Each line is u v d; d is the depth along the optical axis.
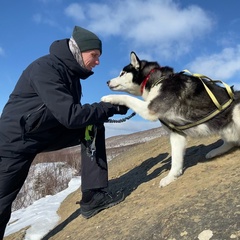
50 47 1.45
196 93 1.63
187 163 1.78
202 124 1.61
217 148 1.71
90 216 1.61
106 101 1.64
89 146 1.54
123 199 1.62
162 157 2.18
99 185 1.57
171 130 1.67
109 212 1.55
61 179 5.16
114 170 2.59
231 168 1.44
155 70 1.81
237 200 1.09
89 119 1.38
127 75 1.91
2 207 1.47
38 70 1.35
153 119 1.65
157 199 1.42
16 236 1.88
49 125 1.43
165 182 1.56
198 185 1.36
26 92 1.40
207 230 1.00
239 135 1.63
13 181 1.47
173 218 1.12
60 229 1.76
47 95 1.33
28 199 4.59
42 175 5.49
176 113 1.62
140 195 1.59
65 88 1.37
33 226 1.96
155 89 1.69
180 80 1.67
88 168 1.59
